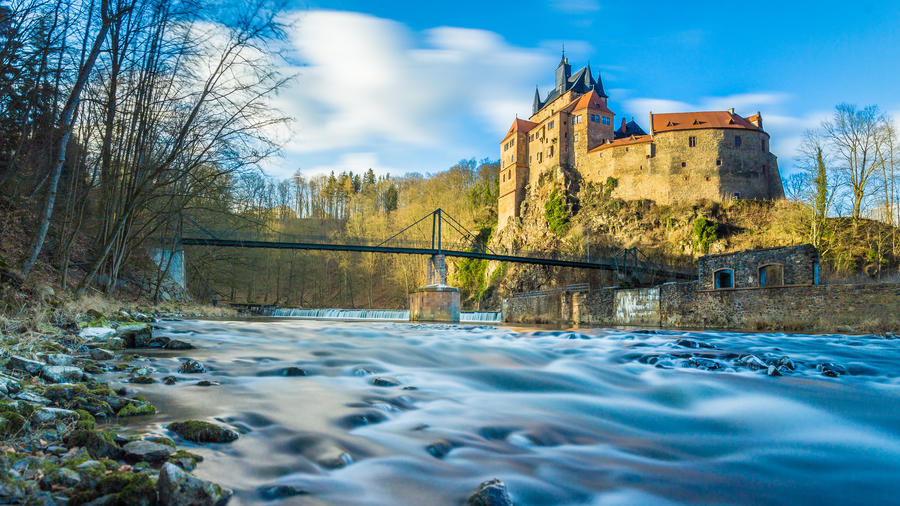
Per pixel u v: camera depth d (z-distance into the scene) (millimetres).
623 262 71812
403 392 8047
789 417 7418
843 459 5691
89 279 20625
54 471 3680
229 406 6441
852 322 26797
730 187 94438
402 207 146500
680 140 97312
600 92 119375
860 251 55062
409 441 5520
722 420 7234
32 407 5062
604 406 7934
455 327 31609
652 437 6391
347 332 19469
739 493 4680
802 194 52438
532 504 4199
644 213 95000
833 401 8328
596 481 4801
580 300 50594
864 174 51500
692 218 88500
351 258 103812
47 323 11750
